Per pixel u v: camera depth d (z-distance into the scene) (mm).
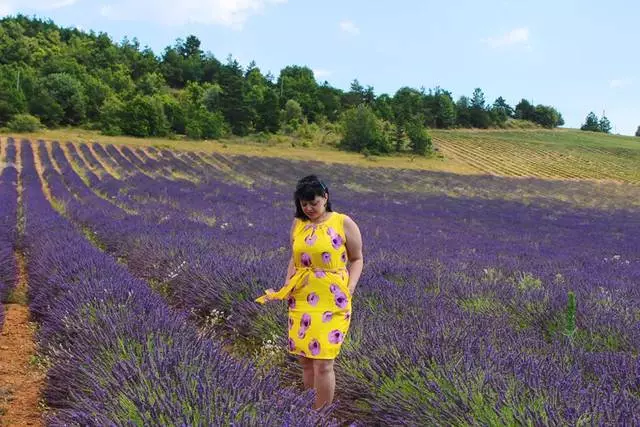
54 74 67812
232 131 69688
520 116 128375
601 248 15055
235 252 8172
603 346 4707
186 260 7750
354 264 3629
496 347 4227
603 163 69812
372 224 17125
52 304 5891
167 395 2949
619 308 5922
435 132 90562
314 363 3498
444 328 4367
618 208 34719
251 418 2680
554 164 66688
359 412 3643
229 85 71125
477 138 85438
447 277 7492
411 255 9969
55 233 10195
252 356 5035
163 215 15180
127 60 111250
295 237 3609
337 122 88688
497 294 6605
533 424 2795
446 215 23078
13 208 15852
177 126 64312
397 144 68750
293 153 57188
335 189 33719
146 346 3764
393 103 103312
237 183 31109
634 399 3129
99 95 69750
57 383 3918
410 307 5562
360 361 3926
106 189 23562
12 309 6727
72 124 64312
